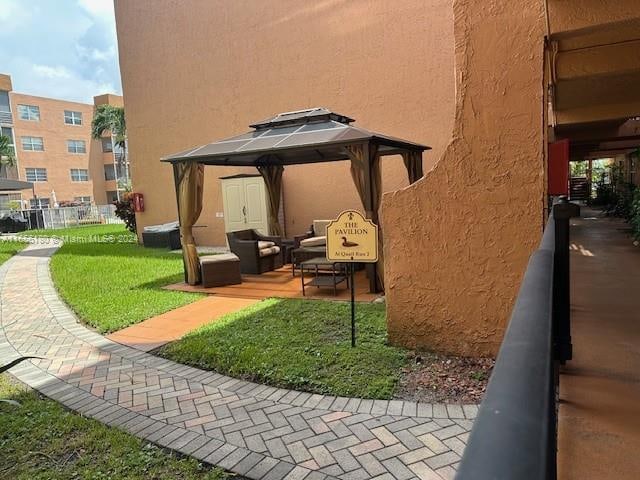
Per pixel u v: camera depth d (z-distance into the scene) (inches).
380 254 250.8
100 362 166.6
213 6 464.8
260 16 436.8
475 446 22.3
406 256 157.5
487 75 140.6
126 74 543.5
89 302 259.3
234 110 467.8
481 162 144.1
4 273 389.4
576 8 129.9
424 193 152.6
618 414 87.1
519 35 135.6
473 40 141.1
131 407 128.7
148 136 539.5
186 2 481.7
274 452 101.6
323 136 257.6
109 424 119.3
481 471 19.9
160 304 249.3
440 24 355.3
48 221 1010.1
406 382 133.3
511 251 143.3
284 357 155.5
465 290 150.4
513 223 142.1
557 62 193.2
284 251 377.7
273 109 442.3
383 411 116.5
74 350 181.8
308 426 111.8
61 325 220.4
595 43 165.6
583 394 95.3
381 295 246.8
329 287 274.4
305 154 348.2
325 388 131.4
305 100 422.6
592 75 192.9
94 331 207.8
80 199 1503.4
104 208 1179.3
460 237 149.2
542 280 52.3
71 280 330.0
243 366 150.6
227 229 453.1
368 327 185.8
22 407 131.6
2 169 1293.1
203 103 489.1
